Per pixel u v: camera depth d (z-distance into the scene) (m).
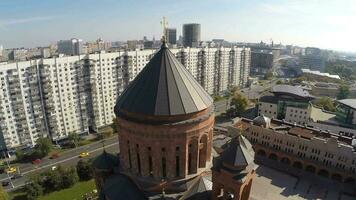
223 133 119.94
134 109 40.16
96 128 135.62
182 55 169.75
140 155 41.81
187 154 41.44
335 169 92.44
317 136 102.81
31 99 111.50
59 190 84.00
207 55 186.12
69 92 122.19
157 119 39.06
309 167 98.44
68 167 94.25
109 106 139.25
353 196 84.06
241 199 40.44
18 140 111.69
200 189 41.28
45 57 118.31
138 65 147.75
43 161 106.31
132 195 42.38
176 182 41.81
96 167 54.47
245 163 36.41
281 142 104.06
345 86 198.38
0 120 105.00
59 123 121.81
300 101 136.88
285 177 93.69
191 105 40.25
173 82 40.75
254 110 163.50
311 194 84.12
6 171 97.31
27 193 78.19
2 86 102.81
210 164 46.00
